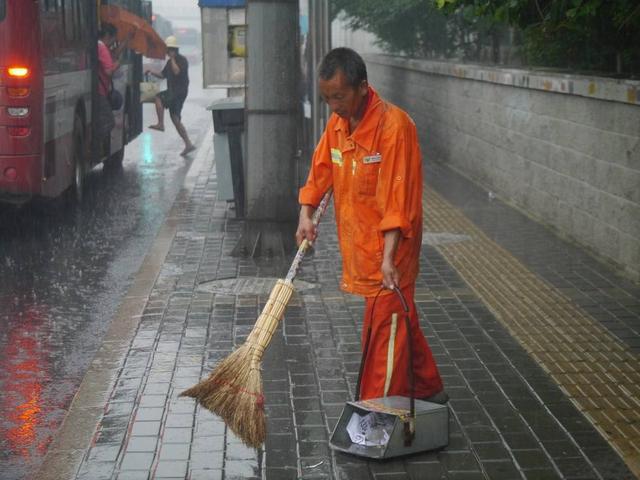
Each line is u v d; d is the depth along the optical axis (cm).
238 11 1591
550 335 745
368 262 532
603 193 1002
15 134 1124
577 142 1078
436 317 795
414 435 526
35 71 1124
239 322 785
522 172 1297
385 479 506
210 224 1207
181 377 658
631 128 929
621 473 511
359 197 525
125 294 920
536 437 555
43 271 1008
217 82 1612
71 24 1317
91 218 1307
